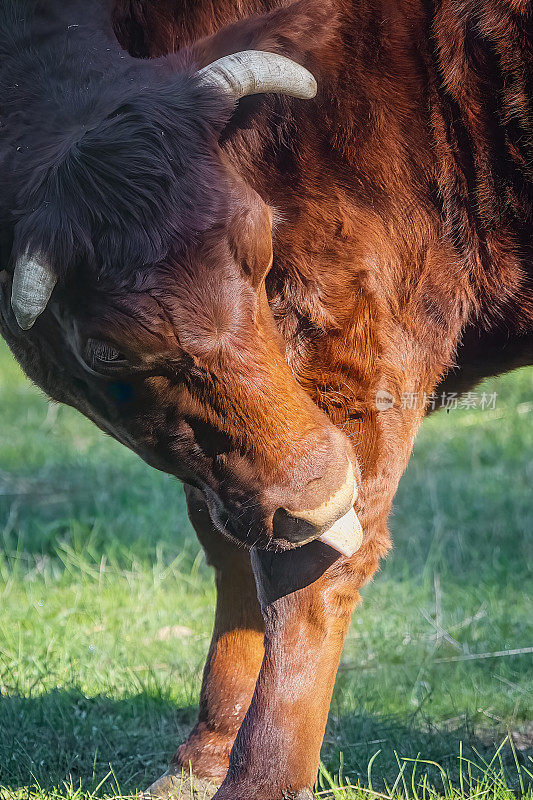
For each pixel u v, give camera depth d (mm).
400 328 6898
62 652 9617
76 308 5734
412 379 6988
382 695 8859
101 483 14695
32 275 5516
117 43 6586
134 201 5586
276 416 5980
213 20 6926
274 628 6852
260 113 6539
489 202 6832
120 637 10031
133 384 5949
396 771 7598
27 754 7840
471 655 9555
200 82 5902
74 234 5543
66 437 17297
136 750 8156
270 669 6812
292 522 6191
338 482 6141
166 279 5645
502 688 9008
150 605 10828
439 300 6945
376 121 6637
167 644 9891
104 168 5602
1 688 8898
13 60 6246
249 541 6332
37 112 6043
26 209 5707
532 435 15938
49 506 13844
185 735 8359
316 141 6602
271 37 6340
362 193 6688
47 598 10953
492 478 14219
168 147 5684
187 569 12008
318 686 6801
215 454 6105
